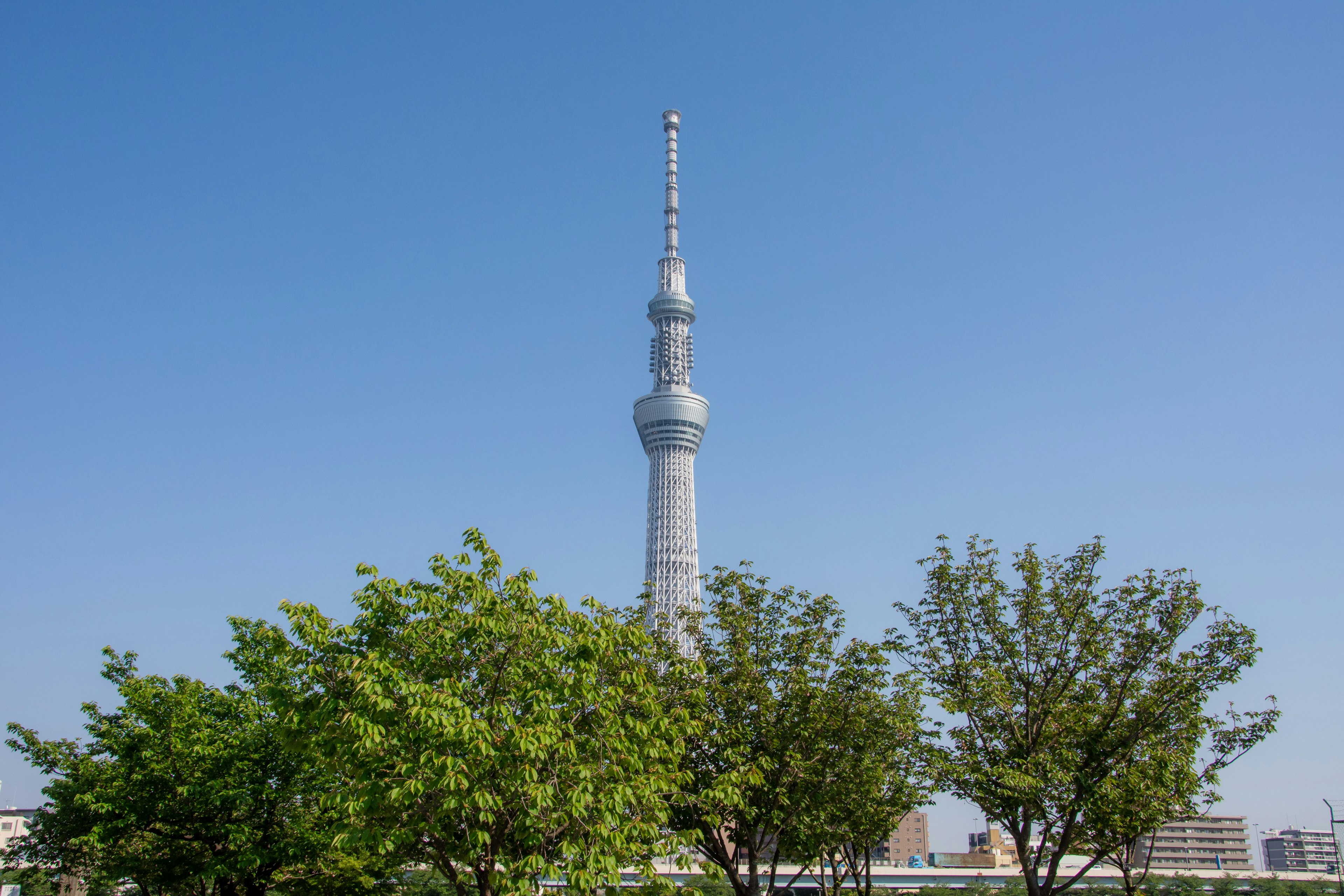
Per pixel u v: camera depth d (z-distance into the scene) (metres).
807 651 44.03
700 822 42.31
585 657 32.03
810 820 42.00
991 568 42.19
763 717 42.28
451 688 29.92
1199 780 40.00
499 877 28.95
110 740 51.53
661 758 34.44
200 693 53.44
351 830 30.77
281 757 48.84
